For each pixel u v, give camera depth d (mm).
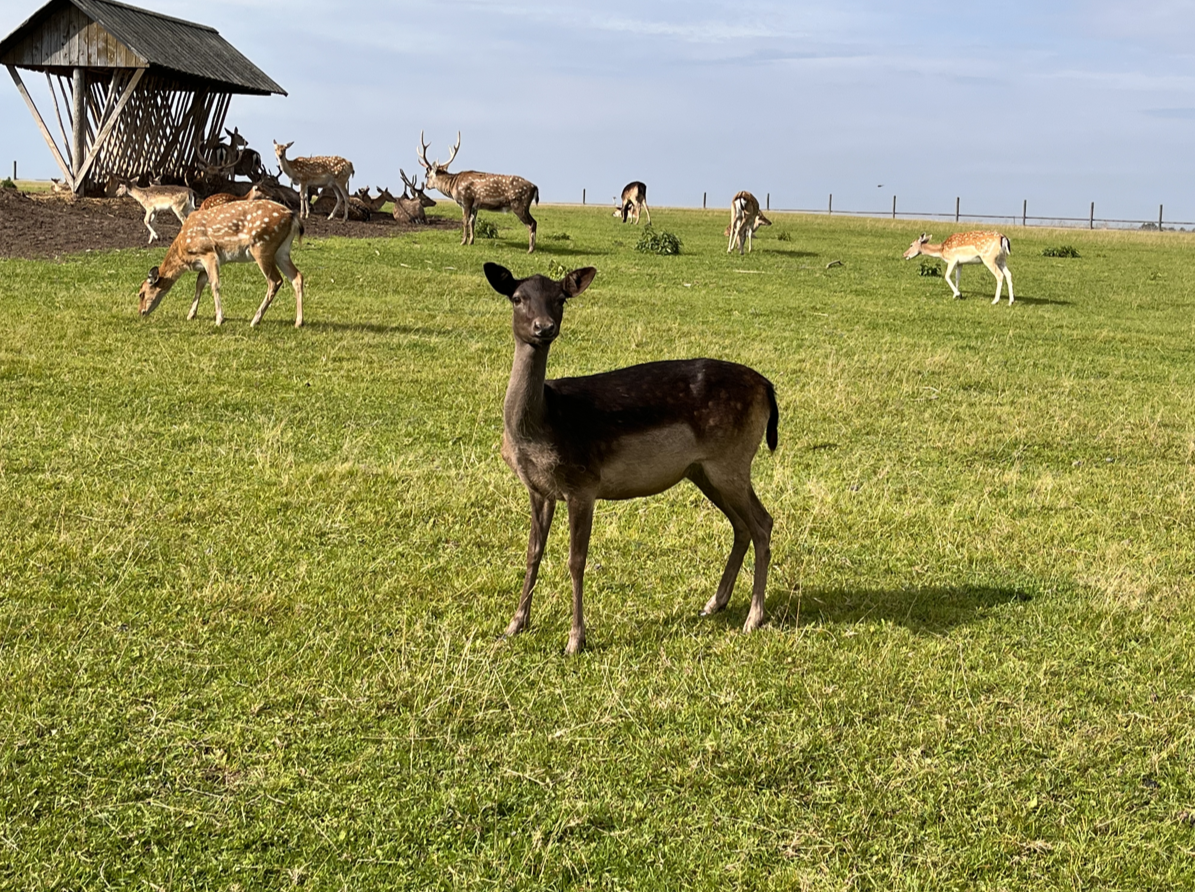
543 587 6312
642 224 41094
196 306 14453
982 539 7500
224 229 13781
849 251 32938
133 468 8141
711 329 16547
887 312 19625
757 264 27438
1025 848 4027
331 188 34781
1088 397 12859
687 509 7918
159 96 31688
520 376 5137
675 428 5492
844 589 6512
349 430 9695
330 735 4586
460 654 5352
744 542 6023
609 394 5441
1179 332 18891
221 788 4199
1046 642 5809
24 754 4348
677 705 4934
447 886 3732
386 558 6652
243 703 4793
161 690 4879
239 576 6188
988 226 50719
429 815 4086
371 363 12555
